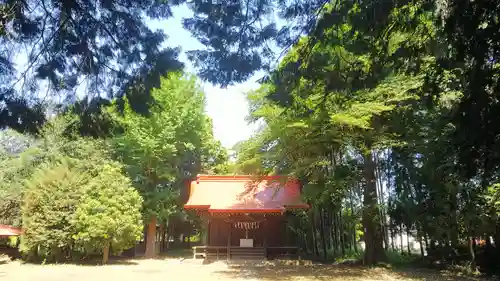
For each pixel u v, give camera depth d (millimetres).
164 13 4570
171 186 27438
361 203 19750
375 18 4812
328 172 18141
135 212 19828
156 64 4906
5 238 23891
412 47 5926
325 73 5461
